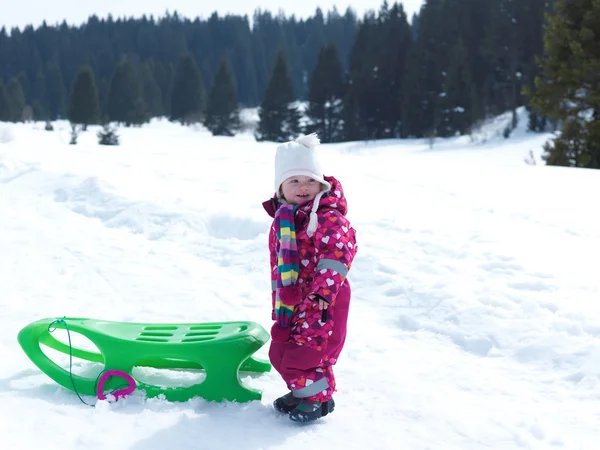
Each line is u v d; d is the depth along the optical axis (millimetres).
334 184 2990
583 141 22828
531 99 24859
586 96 23719
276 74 63688
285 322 2818
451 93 52250
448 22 61719
